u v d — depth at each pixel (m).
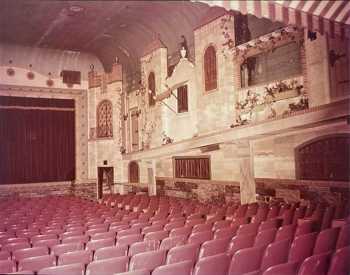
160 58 16.56
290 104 10.20
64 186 20.89
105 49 20.44
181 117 15.29
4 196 19.70
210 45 13.38
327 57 9.05
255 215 8.95
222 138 12.80
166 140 16.38
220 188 13.06
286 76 10.32
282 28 10.38
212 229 7.08
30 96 20.36
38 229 8.59
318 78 9.33
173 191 15.94
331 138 9.21
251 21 11.56
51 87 20.67
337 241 5.78
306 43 9.66
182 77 15.17
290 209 8.76
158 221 8.61
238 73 12.13
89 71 21.58
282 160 10.62
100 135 21.14
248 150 11.77
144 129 18.25
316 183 9.58
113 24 16.58
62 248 6.17
